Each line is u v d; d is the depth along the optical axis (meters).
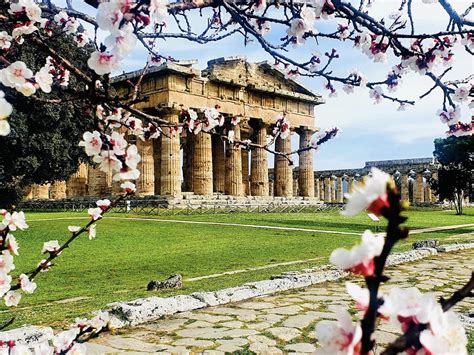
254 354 6.70
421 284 11.85
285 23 4.83
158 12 2.98
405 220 1.43
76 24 5.06
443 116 5.75
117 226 32.41
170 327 8.20
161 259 19.39
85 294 12.52
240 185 61.78
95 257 19.98
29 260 18.91
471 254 18.42
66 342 4.18
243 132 72.06
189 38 5.56
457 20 4.85
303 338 7.48
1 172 29.64
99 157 3.29
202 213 47.16
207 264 17.97
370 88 6.17
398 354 1.49
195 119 5.73
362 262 1.48
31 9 3.58
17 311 10.08
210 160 58.38
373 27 4.97
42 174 32.16
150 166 56.19
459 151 58.31
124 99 3.86
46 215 41.16
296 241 25.62
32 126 27.69
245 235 28.61
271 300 10.38
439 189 64.38
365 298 1.56
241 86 60.59
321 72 6.02
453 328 1.47
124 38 2.94
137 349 6.92
